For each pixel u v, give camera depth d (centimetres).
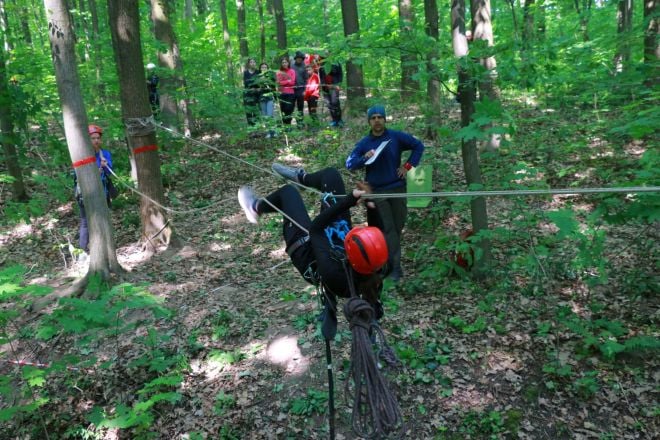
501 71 505
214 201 969
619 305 527
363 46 561
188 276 707
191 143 1270
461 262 622
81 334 582
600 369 459
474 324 531
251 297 638
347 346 529
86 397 507
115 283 685
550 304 543
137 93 756
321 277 313
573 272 582
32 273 755
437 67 557
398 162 587
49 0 624
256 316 594
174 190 1037
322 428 446
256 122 1185
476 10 625
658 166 495
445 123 1065
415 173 760
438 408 449
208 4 2664
